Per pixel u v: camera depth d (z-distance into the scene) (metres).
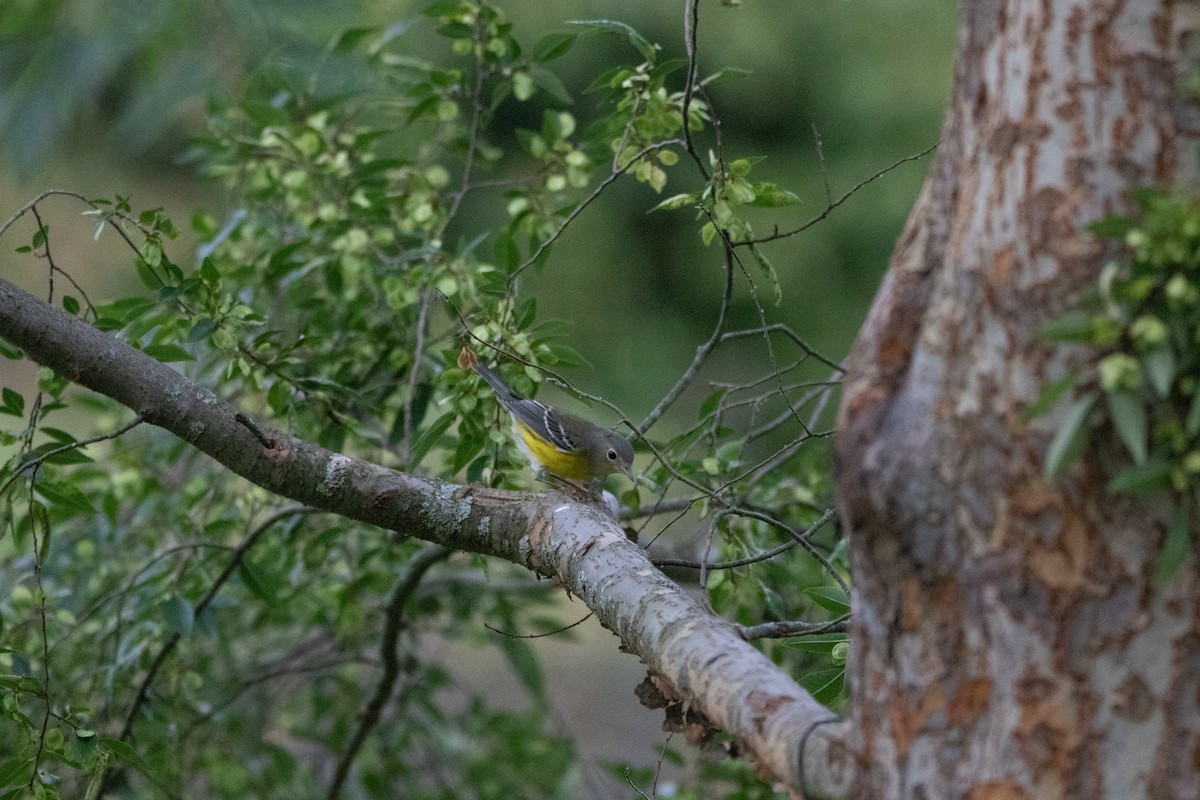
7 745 11.09
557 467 10.94
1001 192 4.82
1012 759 4.75
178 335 9.99
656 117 9.55
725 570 9.48
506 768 12.87
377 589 11.45
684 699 6.21
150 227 9.02
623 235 29.11
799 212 27.89
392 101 11.97
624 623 6.82
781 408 21.83
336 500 7.94
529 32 27.12
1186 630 4.59
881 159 27.91
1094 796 4.66
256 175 11.48
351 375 11.59
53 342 7.80
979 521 4.79
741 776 10.68
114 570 11.95
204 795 12.63
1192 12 4.61
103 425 12.16
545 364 9.24
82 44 4.49
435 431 8.77
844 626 7.89
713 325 29.34
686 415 27.94
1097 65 4.68
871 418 5.05
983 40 5.04
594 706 20.17
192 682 10.93
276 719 13.40
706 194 8.67
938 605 4.91
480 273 9.60
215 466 12.10
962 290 4.88
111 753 8.30
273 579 11.48
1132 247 4.56
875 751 5.11
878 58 27.91
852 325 28.09
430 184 11.36
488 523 7.98
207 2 4.51
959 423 4.82
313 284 12.39
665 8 27.36
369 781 12.66
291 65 4.64
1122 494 4.59
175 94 4.52
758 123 28.81
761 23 27.73
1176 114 4.61
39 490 8.68
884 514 4.94
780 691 5.70
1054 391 4.46
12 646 10.63
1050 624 4.70
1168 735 4.61
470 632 13.12
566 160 10.89
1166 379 4.32
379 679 12.43
